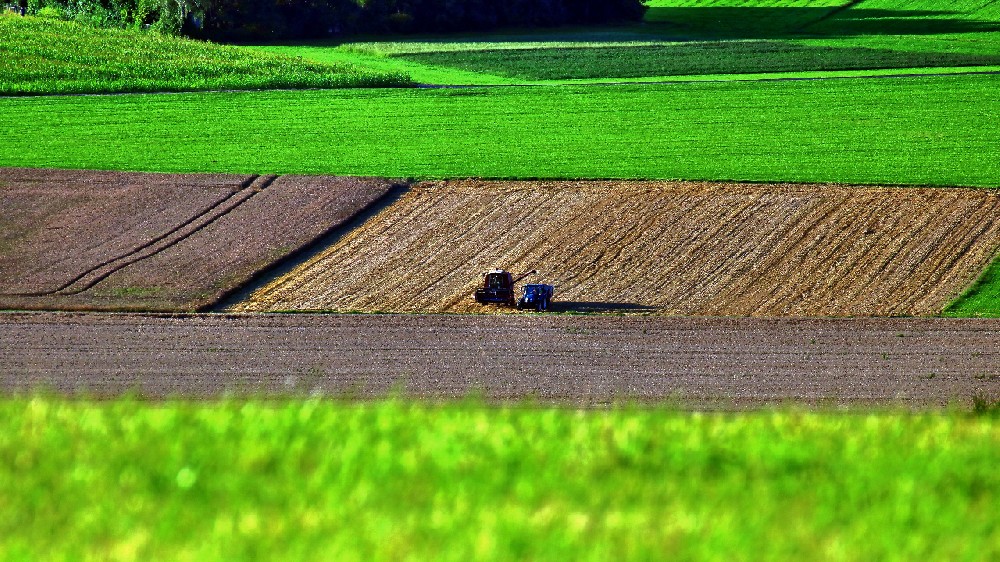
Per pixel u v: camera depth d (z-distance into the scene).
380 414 67.62
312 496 55.34
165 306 168.75
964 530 52.75
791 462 62.25
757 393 125.56
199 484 57.28
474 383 129.75
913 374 133.50
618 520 51.72
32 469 60.09
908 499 56.34
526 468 59.88
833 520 53.62
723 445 64.56
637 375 132.75
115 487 57.12
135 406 71.38
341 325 156.75
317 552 47.66
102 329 155.00
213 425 65.56
